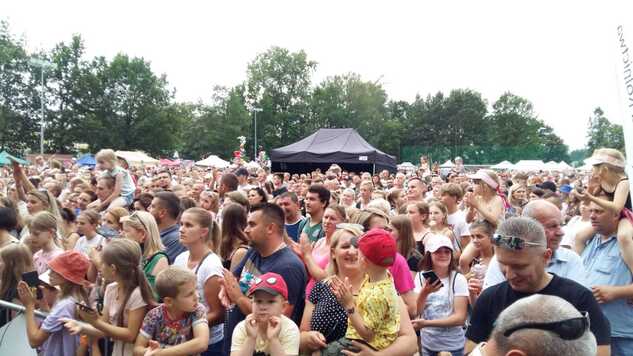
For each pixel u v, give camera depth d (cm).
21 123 6341
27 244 553
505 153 5116
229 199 626
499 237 270
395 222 505
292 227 652
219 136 7625
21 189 843
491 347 178
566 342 165
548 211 331
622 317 347
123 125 6612
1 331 416
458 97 9769
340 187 1288
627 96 366
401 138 9194
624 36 366
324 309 348
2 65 6231
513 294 281
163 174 953
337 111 8325
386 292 310
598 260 371
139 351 345
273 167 2627
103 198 845
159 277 344
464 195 835
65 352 398
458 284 442
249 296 346
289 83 8431
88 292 417
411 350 309
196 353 335
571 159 5122
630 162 361
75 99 6544
